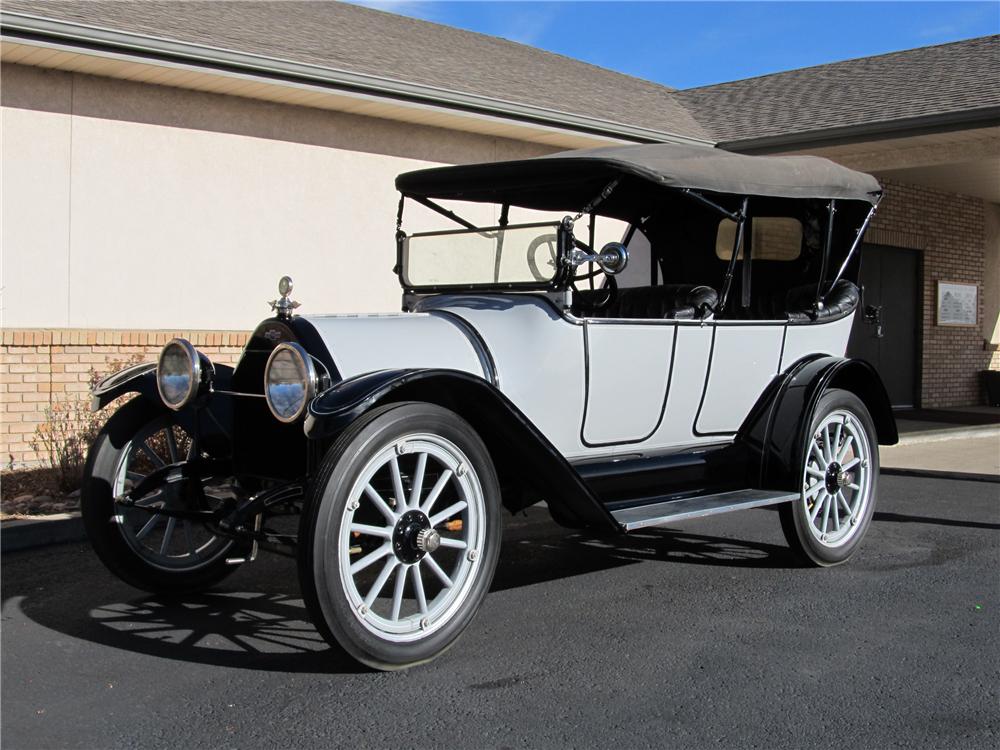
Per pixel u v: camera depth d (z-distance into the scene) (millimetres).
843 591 4355
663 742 2764
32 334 6922
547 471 3656
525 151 10117
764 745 2748
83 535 5336
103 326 7484
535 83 10828
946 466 8102
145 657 3457
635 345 4258
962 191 13656
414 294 4773
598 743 2756
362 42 9680
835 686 3188
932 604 4141
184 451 6211
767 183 4535
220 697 3084
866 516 5031
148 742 2754
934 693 3129
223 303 8109
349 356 3551
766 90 12648
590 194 5031
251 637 3686
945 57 11461
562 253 4047
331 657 3463
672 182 4098
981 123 8547
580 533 5645
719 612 4027
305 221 8555
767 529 5746
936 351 13750
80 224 7344
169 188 7770
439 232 4664
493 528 3508
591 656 3475
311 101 8289
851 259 5500
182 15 8172
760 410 4848
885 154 9961
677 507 4230
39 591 4320
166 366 3930
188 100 7832
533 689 3156
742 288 5434
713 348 4578
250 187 8211
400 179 4898
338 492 3080
